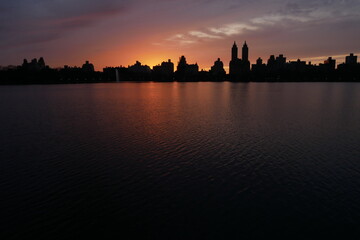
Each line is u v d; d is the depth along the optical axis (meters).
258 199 25.02
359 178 29.59
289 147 42.03
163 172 31.62
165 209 23.36
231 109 95.12
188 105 111.19
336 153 38.81
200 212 22.86
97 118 74.44
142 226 20.98
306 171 31.75
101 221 21.70
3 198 25.41
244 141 45.94
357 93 180.75
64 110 94.38
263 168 32.75
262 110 91.44
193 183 28.52
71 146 43.12
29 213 22.88
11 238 19.64
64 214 22.73
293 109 93.94
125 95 179.38
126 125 62.53
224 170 32.12
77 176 30.48
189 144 43.91
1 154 38.94
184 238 19.48
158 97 160.25
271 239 19.31
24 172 31.78
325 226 20.83
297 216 22.17
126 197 25.58
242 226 20.84
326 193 26.14
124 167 33.25
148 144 44.06
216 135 50.72
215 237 19.53
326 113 82.81
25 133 53.78
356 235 19.73
